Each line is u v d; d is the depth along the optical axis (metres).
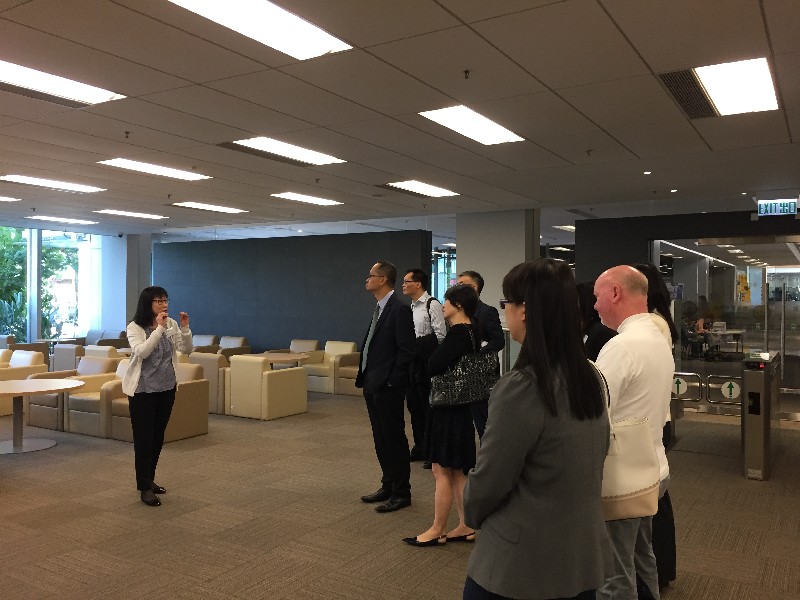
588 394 1.60
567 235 16.33
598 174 8.51
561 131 6.41
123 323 17.36
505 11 3.79
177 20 3.95
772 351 10.54
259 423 8.30
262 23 3.98
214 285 16.09
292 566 3.73
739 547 4.09
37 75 4.94
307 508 4.81
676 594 3.42
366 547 4.02
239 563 3.77
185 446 6.93
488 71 4.77
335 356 11.56
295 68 4.73
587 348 3.15
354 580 3.53
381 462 4.95
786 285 10.52
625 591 2.45
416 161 7.87
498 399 1.57
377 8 3.76
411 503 4.91
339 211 12.55
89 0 3.69
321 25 3.99
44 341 14.01
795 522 4.57
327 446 6.96
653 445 2.28
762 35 4.08
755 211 10.97
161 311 4.99
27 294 16.31
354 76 4.89
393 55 4.48
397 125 6.27
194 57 4.53
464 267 12.52
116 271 17.48
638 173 8.39
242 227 15.59
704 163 7.74
